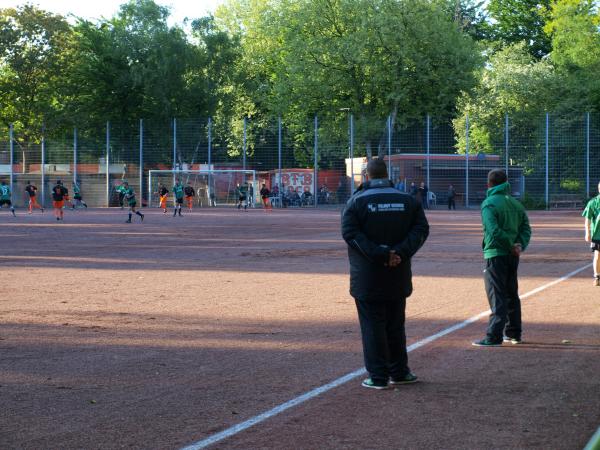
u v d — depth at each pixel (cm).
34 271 1702
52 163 6494
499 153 6259
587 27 7456
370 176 733
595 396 682
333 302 1248
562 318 1092
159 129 6438
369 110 7031
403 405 656
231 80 7388
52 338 950
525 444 553
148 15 7169
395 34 6462
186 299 1280
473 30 7525
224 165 6419
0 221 4003
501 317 896
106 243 2541
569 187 6069
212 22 7394
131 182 6456
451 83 6656
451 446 550
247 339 945
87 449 544
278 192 6388
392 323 728
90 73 7244
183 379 746
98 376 758
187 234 3011
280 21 6950
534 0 9269
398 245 702
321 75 6850
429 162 6200
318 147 6384
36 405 656
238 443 556
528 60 7975
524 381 736
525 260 1967
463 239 2739
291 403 662
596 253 1465
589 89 7138
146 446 549
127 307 1194
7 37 7019
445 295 1322
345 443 556
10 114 7369
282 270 1734
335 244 2516
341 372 774
